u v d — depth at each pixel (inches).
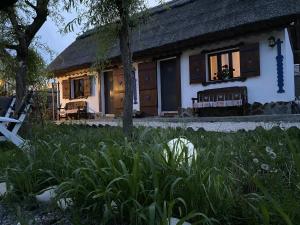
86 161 108.8
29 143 173.5
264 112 443.8
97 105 693.3
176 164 92.1
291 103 424.2
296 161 68.9
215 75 502.3
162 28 540.7
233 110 471.8
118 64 632.4
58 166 123.5
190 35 487.5
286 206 77.5
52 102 601.9
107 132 242.1
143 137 139.3
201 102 487.2
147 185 89.0
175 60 559.5
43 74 354.6
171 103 569.3
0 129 220.1
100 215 90.5
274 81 435.8
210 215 83.4
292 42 449.4
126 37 228.4
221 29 449.1
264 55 444.5
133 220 82.0
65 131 291.7
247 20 430.3
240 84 467.8
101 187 90.2
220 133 221.0
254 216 80.2
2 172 136.1
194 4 580.4
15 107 287.7
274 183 102.2
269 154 129.9
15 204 108.8
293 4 406.3
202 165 97.2
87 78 706.2
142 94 603.8
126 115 221.8
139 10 234.4
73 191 95.7
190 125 348.2
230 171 109.0
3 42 301.9
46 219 95.0
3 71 341.7
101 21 226.2
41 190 113.0
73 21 231.1
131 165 97.3
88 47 729.6
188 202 84.3
